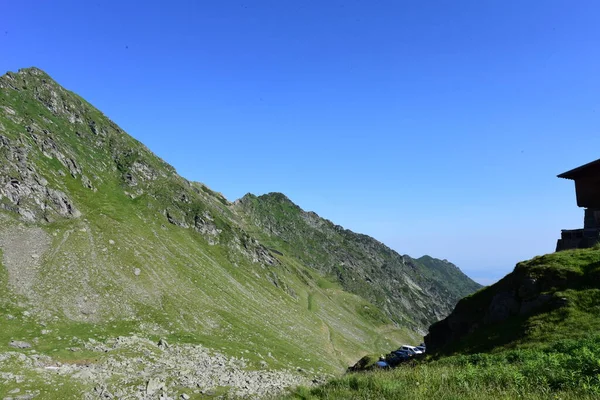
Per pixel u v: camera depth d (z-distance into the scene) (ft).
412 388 60.44
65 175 529.04
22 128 533.14
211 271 562.66
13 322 262.88
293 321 597.93
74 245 398.21
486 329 113.70
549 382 55.62
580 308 96.58
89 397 137.28
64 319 295.48
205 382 168.66
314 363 419.54
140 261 442.91
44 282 328.49
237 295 546.67
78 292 337.93
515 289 117.19
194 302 431.43
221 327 405.80
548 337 89.25
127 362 204.13
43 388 133.18
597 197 138.62
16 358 163.32
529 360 68.69
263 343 411.54
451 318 139.74
